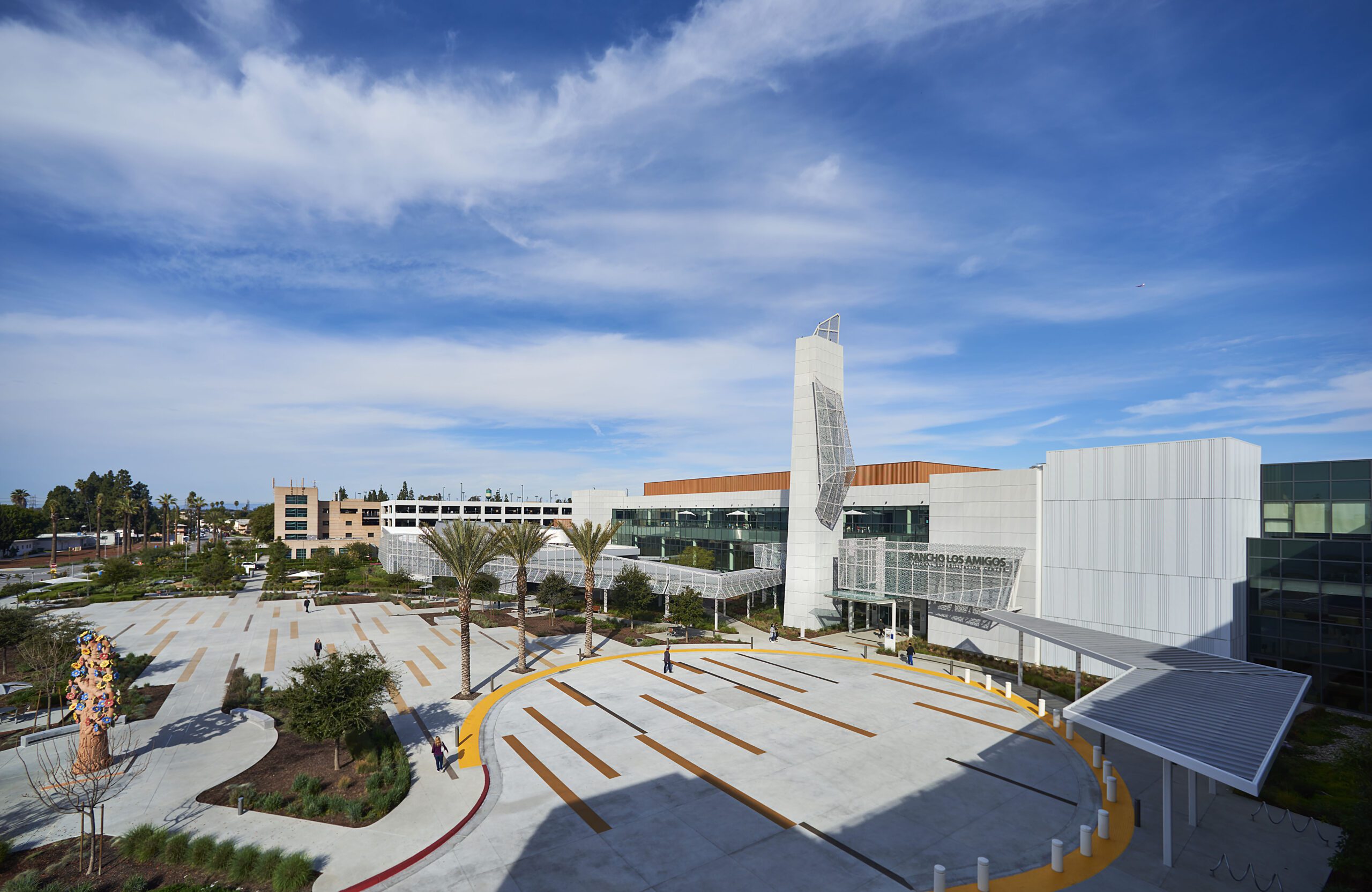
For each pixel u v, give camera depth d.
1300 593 34.38
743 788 23.16
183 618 57.50
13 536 134.50
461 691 34.69
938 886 16.45
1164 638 36.31
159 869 17.61
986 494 45.16
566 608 62.41
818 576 52.12
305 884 16.86
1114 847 19.17
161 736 28.03
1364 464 33.44
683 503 82.00
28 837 19.38
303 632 51.16
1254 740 16.55
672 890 16.84
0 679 36.72
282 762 25.20
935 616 47.69
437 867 17.88
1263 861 18.41
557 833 19.84
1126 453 38.25
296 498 134.62
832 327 56.16
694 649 46.03
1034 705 33.09
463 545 33.88
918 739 28.20
